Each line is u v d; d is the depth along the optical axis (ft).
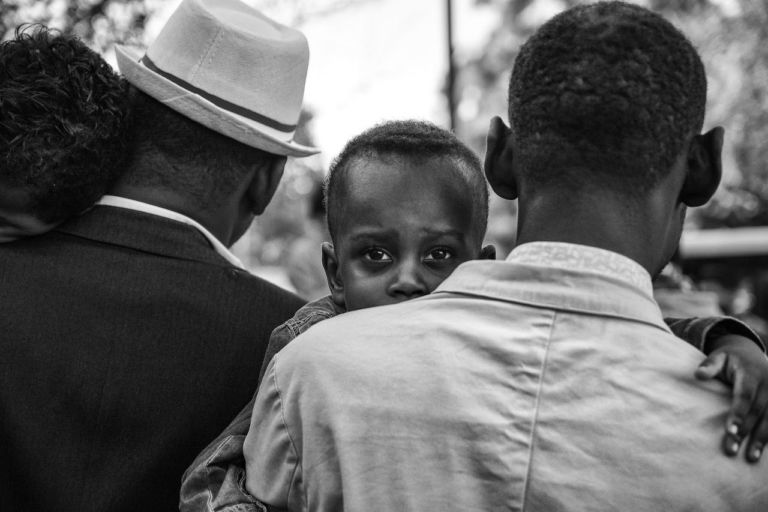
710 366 4.34
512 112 4.73
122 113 6.25
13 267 6.15
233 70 6.62
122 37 9.28
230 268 6.44
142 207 6.40
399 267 5.75
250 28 6.80
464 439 4.35
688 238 31.60
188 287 6.25
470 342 4.51
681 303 10.29
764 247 30.78
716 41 28.71
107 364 5.99
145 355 6.06
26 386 5.90
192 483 5.30
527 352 4.44
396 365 4.55
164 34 6.79
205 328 6.21
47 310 6.03
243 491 5.08
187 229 6.42
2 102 5.94
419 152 5.80
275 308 6.46
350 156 5.94
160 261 6.29
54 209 6.13
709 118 29.48
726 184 37.35
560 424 4.30
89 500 5.82
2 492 5.87
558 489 4.24
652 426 4.28
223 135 6.43
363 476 4.43
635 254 4.58
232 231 6.84
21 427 5.85
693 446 4.26
